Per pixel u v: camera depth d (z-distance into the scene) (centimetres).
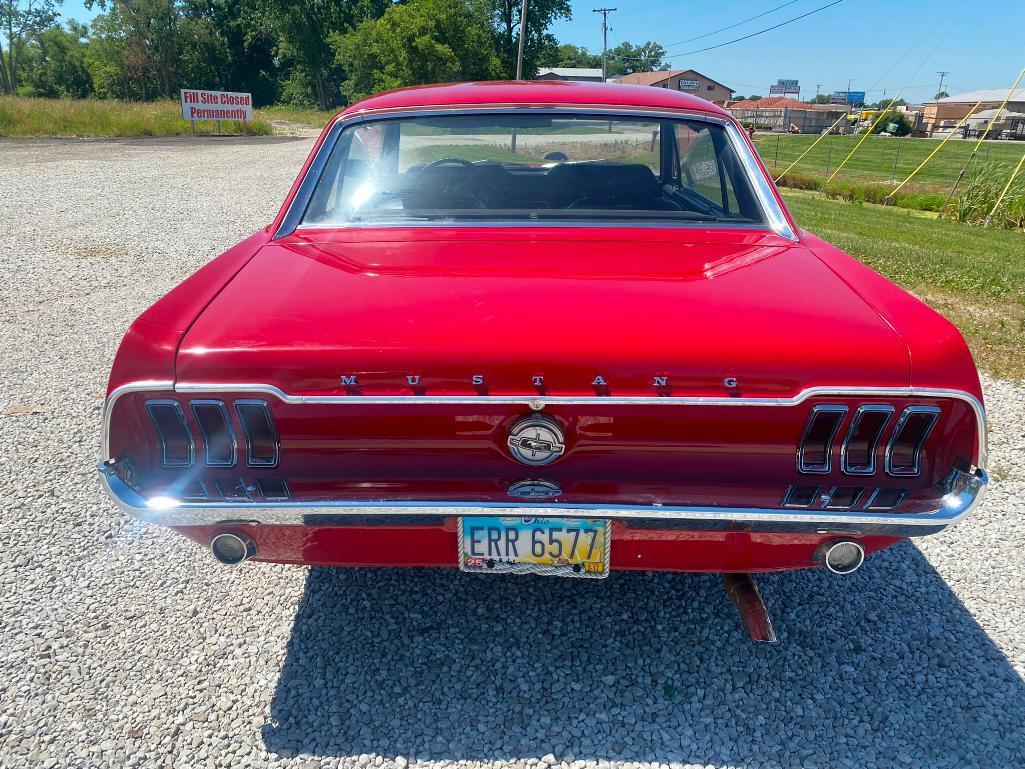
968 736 211
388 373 178
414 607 265
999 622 260
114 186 1341
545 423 179
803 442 182
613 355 177
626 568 199
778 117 9619
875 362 176
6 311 619
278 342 181
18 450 383
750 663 239
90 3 6931
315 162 271
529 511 179
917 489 185
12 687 228
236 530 193
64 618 260
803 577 285
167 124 2833
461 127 279
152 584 279
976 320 605
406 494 184
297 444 185
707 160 282
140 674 234
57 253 819
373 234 249
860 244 931
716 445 182
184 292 206
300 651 243
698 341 179
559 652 243
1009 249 1033
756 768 201
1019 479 360
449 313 190
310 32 6569
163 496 183
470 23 5362
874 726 214
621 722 216
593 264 221
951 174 2709
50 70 7794
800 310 191
